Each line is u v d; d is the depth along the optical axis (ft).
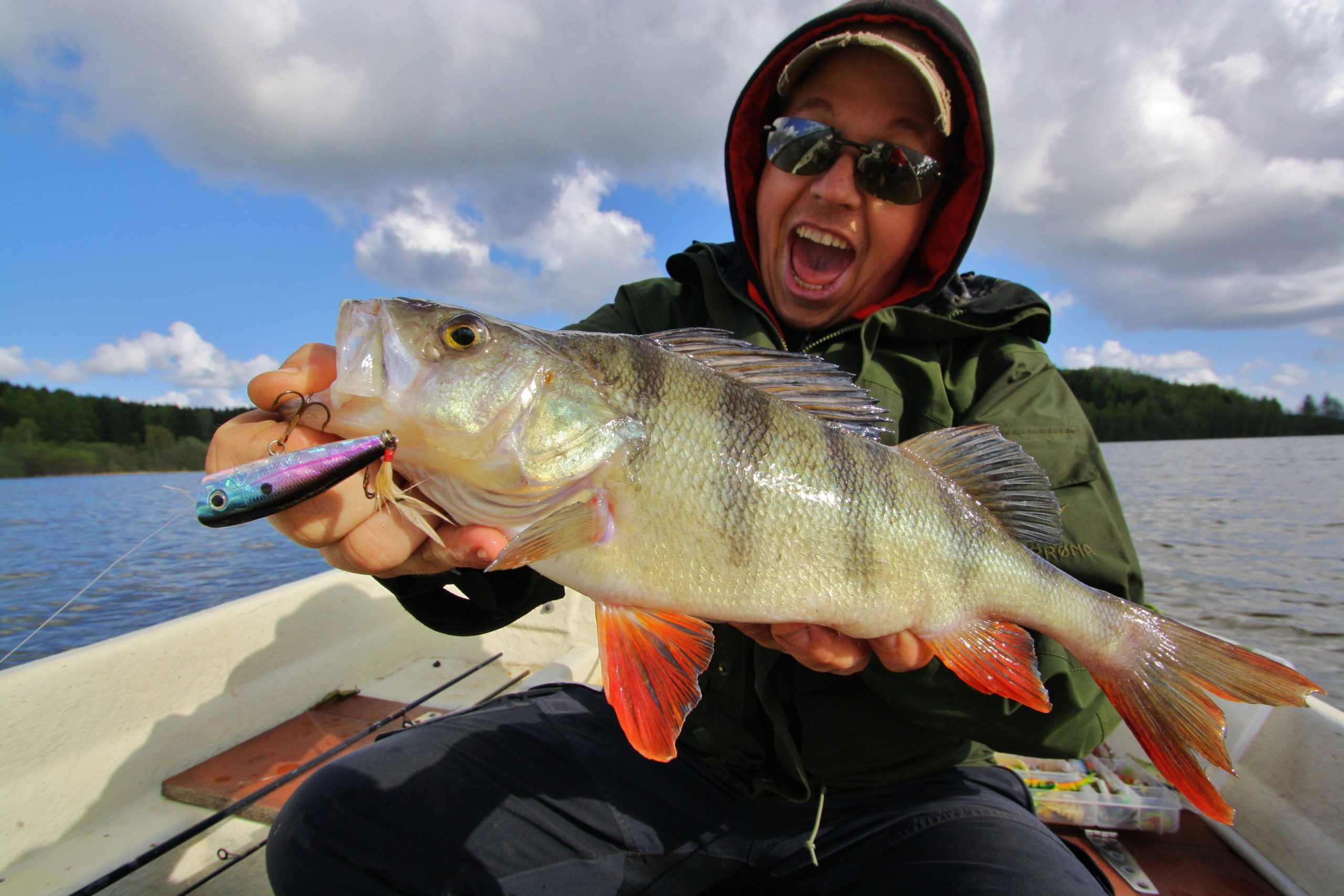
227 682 2.10
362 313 1.14
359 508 1.05
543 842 1.42
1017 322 1.71
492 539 1.14
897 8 1.71
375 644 2.66
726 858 1.48
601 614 1.27
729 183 1.97
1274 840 1.72
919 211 1.79
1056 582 1.41
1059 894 1.16
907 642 1.34
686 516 1.24
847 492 1.30
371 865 1.32
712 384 1.30
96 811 1.76
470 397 1.15
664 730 1.20
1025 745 1.42
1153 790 1.88
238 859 1.60
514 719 1.64
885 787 1.50
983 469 1.45
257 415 1.09
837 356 1.75
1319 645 5.74
